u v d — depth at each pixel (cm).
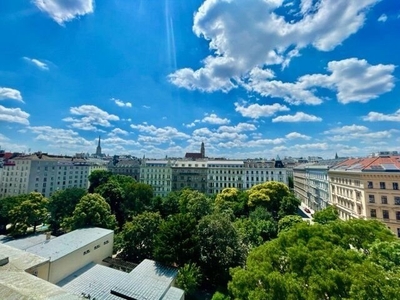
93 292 2456
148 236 3831
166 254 3072
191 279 2755
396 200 4219
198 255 3198
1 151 11425
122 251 3969
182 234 3234
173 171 10106
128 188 6606
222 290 2969
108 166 12438
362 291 1346
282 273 1858
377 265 1656
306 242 2014
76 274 2881
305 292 1545
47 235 3581
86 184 10975
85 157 14138
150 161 10406
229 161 10581
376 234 2125
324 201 7262
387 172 4306
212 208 5306
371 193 4494
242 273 1855
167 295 2427
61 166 9744
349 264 1602
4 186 8931
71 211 5369
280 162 10250
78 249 3072
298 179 11525
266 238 4525
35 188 8712
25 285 1154
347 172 5288
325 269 1593
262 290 1644
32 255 2464
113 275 2838
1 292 988
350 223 2359
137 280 2658
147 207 6159
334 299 1406
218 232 3288
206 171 10025
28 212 4791
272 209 6216
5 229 5344
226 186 9906
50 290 1102
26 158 8831
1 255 1827
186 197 5769
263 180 9788
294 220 4569
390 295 1309
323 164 8262
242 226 4400
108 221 4603
